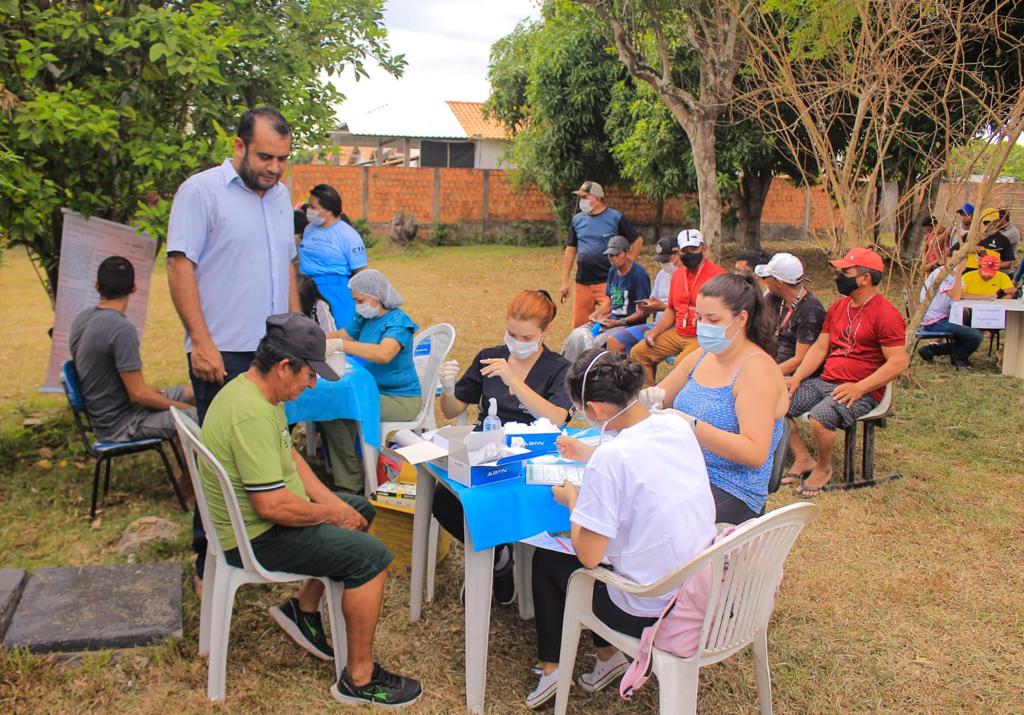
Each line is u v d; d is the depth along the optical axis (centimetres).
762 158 1398
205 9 526
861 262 532
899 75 707
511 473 321
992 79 967
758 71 802
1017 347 809
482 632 315
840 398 530
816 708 326
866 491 538
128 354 468
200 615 346
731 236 2147
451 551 451
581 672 346
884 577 425
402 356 515
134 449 478
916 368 849
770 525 262
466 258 1891
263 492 300
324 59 637
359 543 314
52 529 462
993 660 356
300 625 354
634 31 873
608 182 1958
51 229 594
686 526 268
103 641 341
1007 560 443
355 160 2959
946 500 521
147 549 439
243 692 326
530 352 392
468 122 2655
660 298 757
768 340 335
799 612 392
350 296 609
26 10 522
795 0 757
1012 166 947
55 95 479
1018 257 1131
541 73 1788
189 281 377
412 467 445
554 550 319
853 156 738
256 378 311
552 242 2194
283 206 412
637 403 279
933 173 748
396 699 321
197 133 575
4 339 1006
